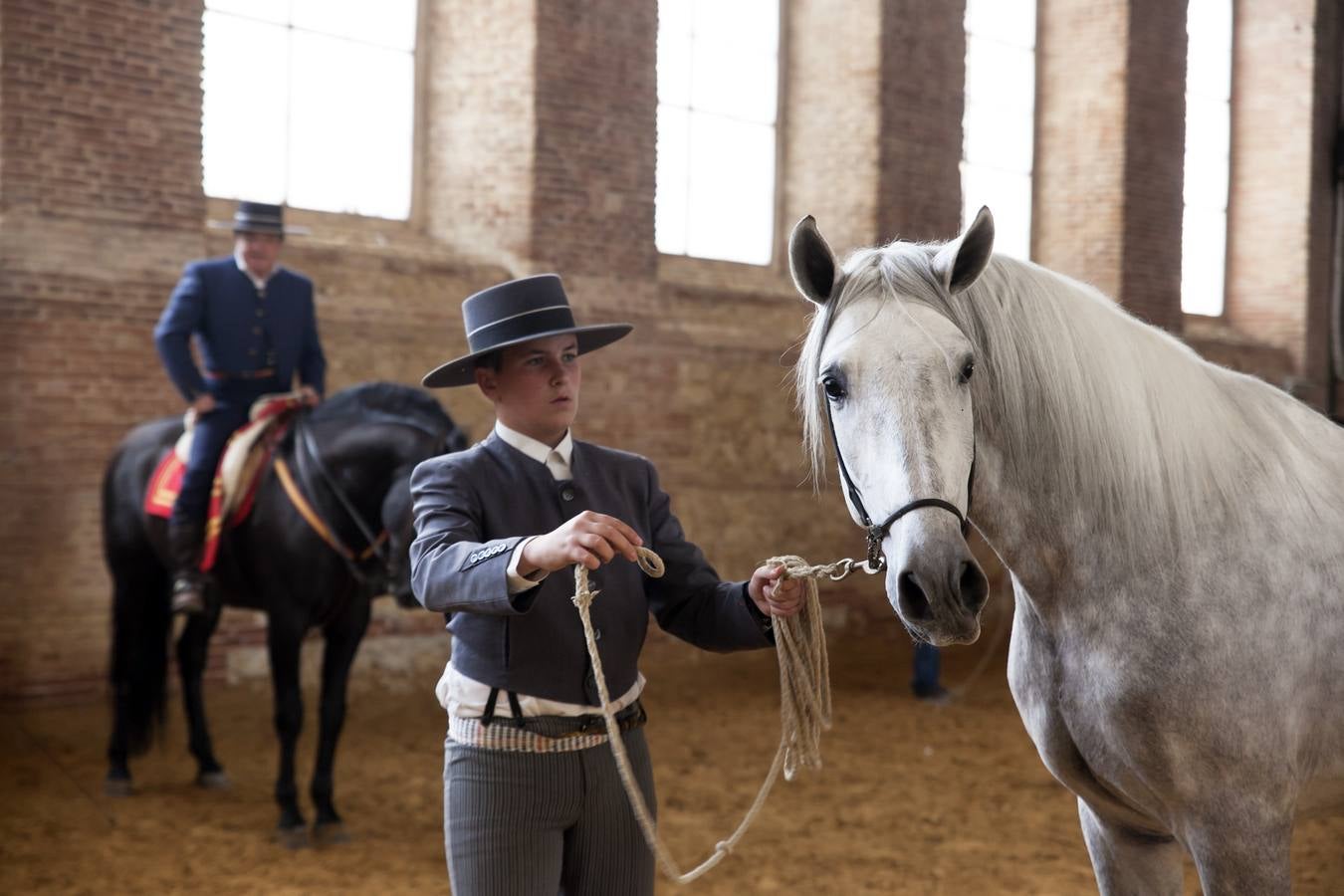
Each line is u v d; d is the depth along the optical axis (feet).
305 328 16.46
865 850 14.51
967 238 6.47
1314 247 42.34
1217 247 43.19
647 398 26.73
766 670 26.99
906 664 28.14
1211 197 42.88
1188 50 37.68
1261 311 42.88
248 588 15.35
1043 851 14.49
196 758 17.13
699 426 27.73
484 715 6.11
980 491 6.82
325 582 14.61
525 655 6.13
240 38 22.63
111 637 18.13
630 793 5.50
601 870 6.27
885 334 6.23
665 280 27.84
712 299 28.76
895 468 5.95
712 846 14.61
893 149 30.53
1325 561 6.92
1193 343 39.52
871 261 6.71
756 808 6.14
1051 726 7.26
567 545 5.39
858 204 30.48
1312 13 41.81
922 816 16.03
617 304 26.27
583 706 6.20
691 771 18.34
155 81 20.52
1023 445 6.83
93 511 19.86
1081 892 13.05
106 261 19.94
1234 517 6.90
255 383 15.89
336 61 24.20
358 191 24.76
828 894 12.96
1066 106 36.47
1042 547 7.00
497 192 25.13
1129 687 6.77
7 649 19.13
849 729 21.56
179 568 14.93
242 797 16.12
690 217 29.58
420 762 18.26
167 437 16.48
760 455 28.84
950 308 6.52
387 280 23.61
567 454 6.58
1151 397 6.97
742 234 30.78
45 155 19.38
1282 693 6.70
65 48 19.49
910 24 30.78
